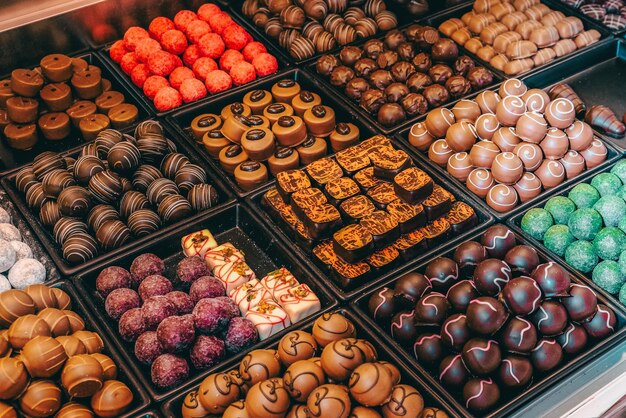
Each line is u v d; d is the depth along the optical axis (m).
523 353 0.75
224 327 0.80
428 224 0.89
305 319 0.81
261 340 0.81
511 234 0.85
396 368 0.76
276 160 0.96
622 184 0.91
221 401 0.73
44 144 1.03
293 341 0.76
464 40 1.11
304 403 0.72
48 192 0.91
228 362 0.77
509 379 0.75
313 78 1.07
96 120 1.02
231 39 1.10
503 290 0.76
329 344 0.74
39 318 0.76
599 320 0.79
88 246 0.87
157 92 1.04
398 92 1.02
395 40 1.09
